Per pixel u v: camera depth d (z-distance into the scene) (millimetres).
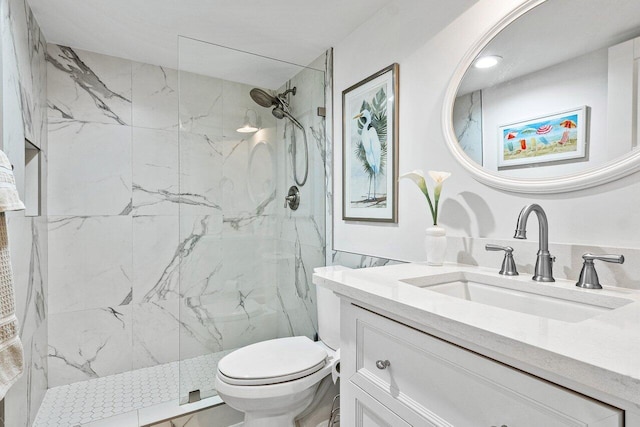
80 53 2229
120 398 1952
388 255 1692
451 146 1329
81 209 2227
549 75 1052
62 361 2146
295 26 1912
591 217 966
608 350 511
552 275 989
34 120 1786
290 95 2143
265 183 2113
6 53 1303
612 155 914
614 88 915
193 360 1887
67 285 2180
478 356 665
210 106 1949
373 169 1776
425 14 1490
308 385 1435
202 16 1838
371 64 1812
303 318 2178
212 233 1981
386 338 907
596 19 957
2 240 1054
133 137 2387
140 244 2398
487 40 1227
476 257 1239
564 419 535
